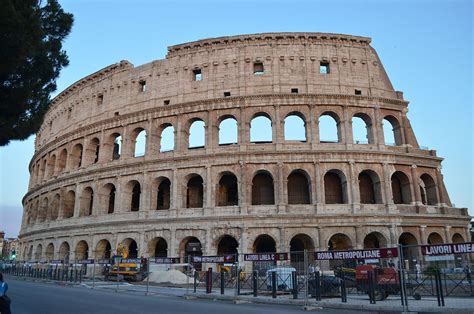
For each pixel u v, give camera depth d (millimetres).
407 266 37031
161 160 69938
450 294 34094
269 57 72562
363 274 35656
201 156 67250
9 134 23484
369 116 70125
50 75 24594
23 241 99188
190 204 72000
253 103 69625
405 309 24938
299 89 70500
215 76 73438
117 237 70375
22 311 25156
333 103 69188
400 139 71125
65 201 84125
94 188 77000
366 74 72750
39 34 21734
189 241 68188
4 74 22266
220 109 70688
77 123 88750
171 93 75438
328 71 73062
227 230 62906
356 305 27797
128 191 74000
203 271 58688
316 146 66688
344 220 61969
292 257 41562
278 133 67562
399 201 70500
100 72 86375
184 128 72062
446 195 70500
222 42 74938
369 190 69062
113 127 79500
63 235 79312
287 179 67500
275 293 33938
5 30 19734
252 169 65750
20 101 22766
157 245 73625
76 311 25375
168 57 77812
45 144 98062
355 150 65625
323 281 36000
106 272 63188
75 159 87250
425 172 70375
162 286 50969
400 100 71688
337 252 30297
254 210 63344
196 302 33000
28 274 74875
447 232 66375
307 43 73188
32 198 99375
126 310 26078
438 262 34562
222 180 72500
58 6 25297
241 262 59906
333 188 68250
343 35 73688
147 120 75438
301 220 61781
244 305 30859
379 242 63562
